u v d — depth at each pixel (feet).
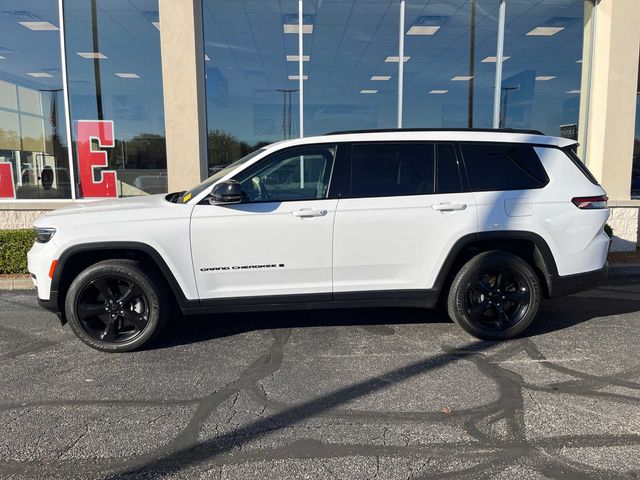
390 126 32.94
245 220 13.66
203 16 28.96
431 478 8.16
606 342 14.60
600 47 27.20
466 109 32.27
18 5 27.76
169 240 13.51
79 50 29.19
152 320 13.83
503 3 28.66
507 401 10.89
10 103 29.60
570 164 14.93
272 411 10.53
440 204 14.07
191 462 8.68
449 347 14.21
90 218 13.62
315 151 14.26
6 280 21.94
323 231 13.85
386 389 11.54
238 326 16.16
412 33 31.24
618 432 9.57
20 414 10.50
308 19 29.84
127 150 29.35
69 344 14.76
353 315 17.22
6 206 26.66
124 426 9.95
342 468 8.46
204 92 27.43
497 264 14.30
